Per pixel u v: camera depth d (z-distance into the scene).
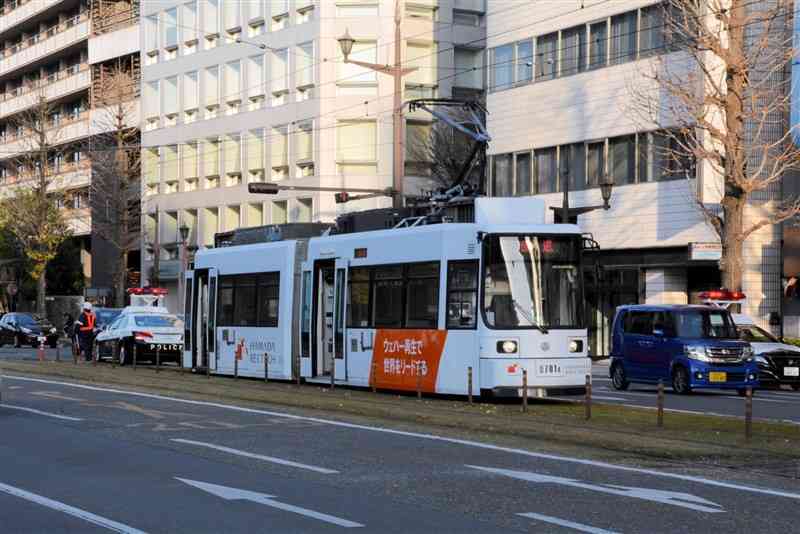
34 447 15.78
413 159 58.34
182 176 68.81
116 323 40.00
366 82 58.19
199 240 67.31
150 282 68.69
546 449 15.65
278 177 61.50
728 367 27.55
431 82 59.25
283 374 29.39
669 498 11.55
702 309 28.59
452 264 23.73
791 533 9.77
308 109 59.22
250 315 31.14
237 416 20.30
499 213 23.86
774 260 38.66
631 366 29.69
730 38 30.77
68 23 82.19
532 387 22.80
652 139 41.25
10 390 26.59
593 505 11.12
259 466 13.88
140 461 14.32
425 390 24.11
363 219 28.25
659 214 41.12
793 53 33.62
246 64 63.59
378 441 16.55
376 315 25.91
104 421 19.36
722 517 10.52
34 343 59.19
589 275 23.78
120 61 75.81
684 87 38.28
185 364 34.47
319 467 13.78
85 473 13.28
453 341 23.47
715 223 31.78
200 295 34.09
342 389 27.20
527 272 23.17
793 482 12.84
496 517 10.48
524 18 47.06
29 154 76.69
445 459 14.56
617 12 42.59
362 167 58.31
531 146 46.84
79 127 77.56
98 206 70.25
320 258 28.31
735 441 16.45
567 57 45.09
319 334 28.39
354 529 9.92
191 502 11.30
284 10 60.78
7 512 10.76
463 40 60.06
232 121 64.69
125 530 9.88
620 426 18.42
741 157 30.88
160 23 70.31
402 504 11.18
